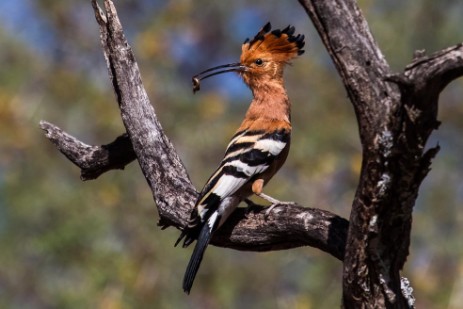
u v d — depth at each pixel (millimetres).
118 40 8195
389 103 5434
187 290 7301
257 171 8484
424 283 13906
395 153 5434
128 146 8562
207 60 17531
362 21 5621
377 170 5531
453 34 15688
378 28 15609
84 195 14172
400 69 15594
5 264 13984
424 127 5328
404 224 5742
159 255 13906
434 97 5234
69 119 15648
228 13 17422
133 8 17062
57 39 16969
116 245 13750
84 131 15664
